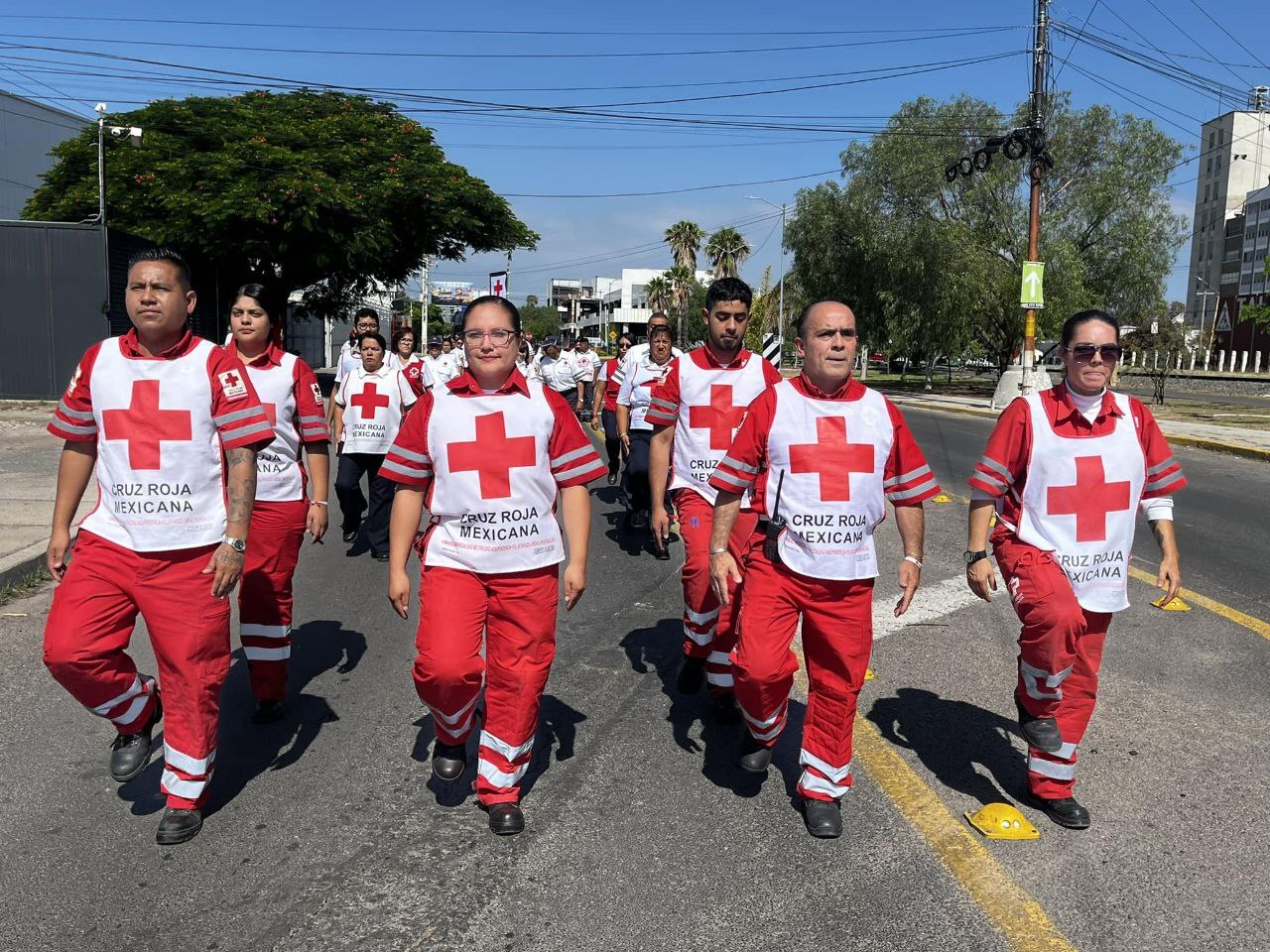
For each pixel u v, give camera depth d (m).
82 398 3.31
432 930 2.83
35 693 4.58
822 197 37.09
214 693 3.36
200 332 24.86
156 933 2.80
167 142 23.75
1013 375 24.69
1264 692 4.78
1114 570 3.36
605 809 3.58
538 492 3.35
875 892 3.04
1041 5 20.86
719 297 4.59
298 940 2.78
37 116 31.98
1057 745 3.41
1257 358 56.53
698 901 2.98
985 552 3.46
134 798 3.61
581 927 2.85
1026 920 2.89
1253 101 24.64
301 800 3.62
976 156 22.64
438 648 3.26
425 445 3.36
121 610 3.29
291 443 4.43
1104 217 35.53
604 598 6.56
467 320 3.27
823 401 3.31
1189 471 13.31
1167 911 2.94
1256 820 3.50
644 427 8.34
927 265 34.00
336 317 33.28
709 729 4.35
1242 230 78.75
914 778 3.83
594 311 137.75
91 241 19.78
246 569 4.21
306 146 24.48
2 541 7.02
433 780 3.79
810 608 3.33
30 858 3.19
